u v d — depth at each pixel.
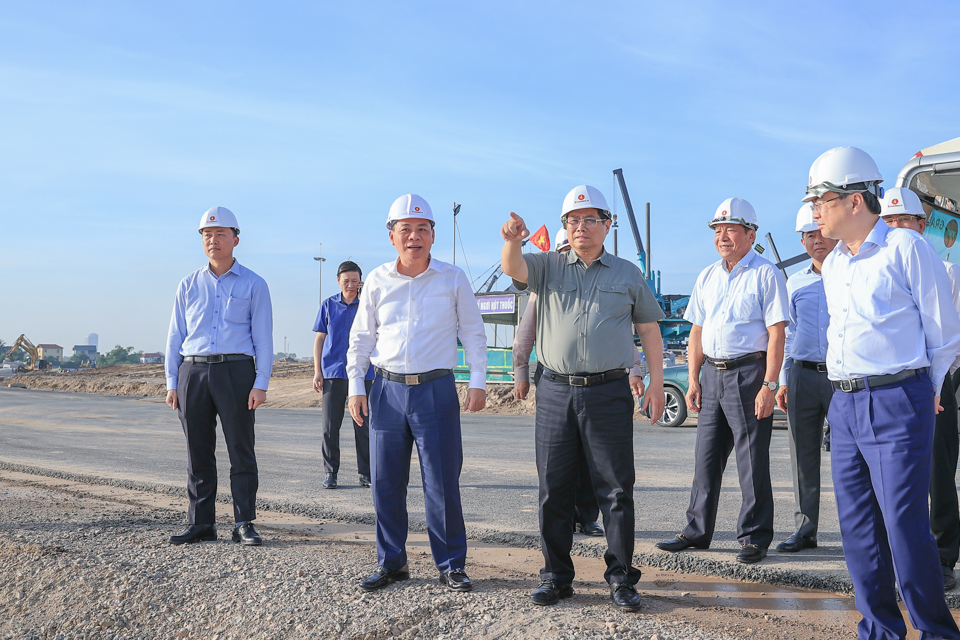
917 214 4.04
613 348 3.44
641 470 7.54
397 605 3.36
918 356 2.72
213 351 4.54
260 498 6.13
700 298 4.57
